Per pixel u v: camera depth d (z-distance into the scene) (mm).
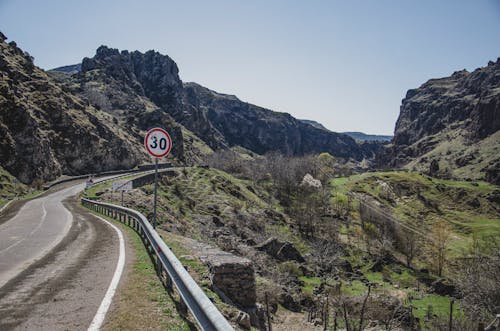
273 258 37531
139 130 145000
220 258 10273
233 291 9484
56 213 28234
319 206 81750
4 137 58281
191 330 5496
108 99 174875
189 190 62031
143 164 109250
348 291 34344
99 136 93000
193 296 5129
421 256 63406
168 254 7348
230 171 109375
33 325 5461
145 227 12750
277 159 112125
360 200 97375
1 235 16203
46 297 6809
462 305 28203
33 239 14812
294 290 25078
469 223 95812
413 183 128125
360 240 65125
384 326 19047
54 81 108688
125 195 40125
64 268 9234
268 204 75938
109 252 11469
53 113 82188
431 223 91500
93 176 71188
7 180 51281
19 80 85250
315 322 16156
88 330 5305
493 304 25750
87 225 19906
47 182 64125
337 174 142625
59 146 77875
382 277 47938
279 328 14078
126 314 5945
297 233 61219
